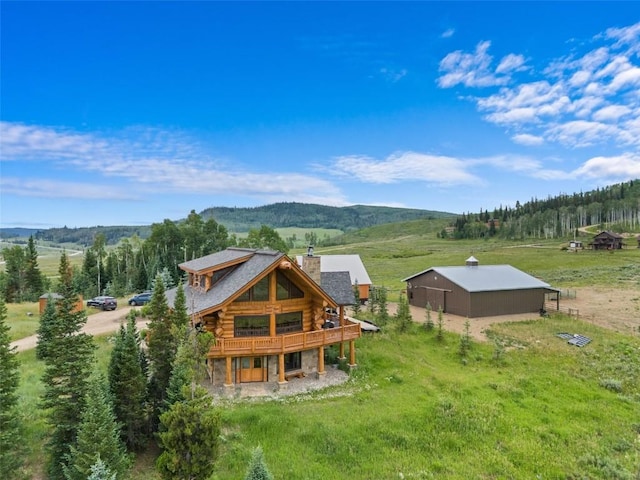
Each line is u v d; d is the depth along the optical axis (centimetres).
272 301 2725
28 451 1736
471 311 4816
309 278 2730
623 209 17600
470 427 2228
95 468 1256
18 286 7125
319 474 1770
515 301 5047
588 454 2064
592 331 4238
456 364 3278
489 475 1877
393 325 4262
